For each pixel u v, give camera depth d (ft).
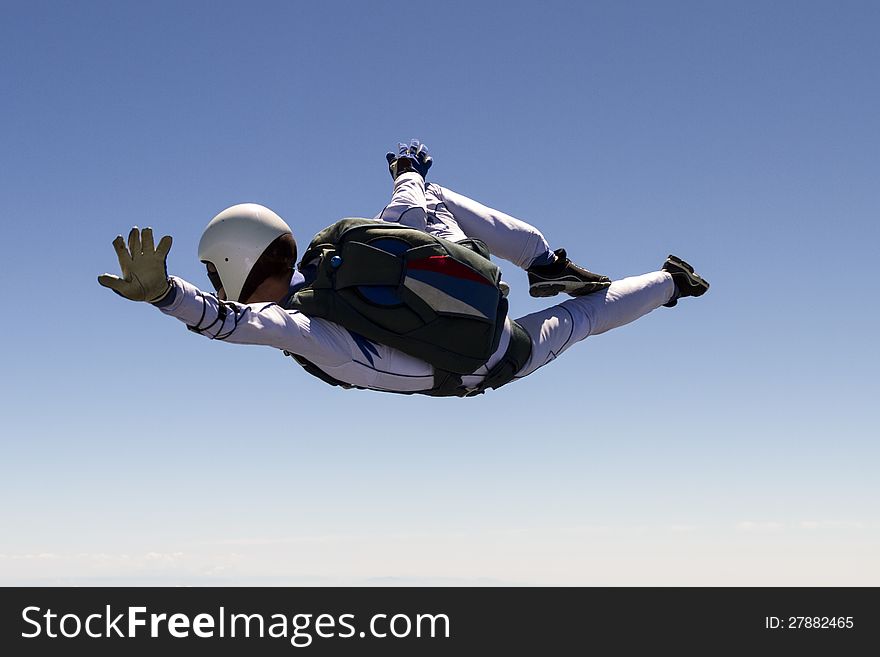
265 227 14.30
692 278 17.61
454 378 14.48
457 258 13.85
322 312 13.52
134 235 11.03
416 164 16.14
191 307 11.76
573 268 16.44
